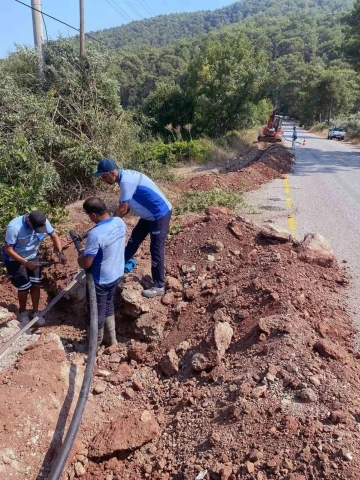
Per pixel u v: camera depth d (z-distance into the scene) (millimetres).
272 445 3045
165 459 3389
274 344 3971
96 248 4262
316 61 118875
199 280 5551
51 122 10742
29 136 10375
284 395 3461
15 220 5078
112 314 4812
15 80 11672
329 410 3271
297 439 3033
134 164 12453
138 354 4676
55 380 3938
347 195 11297
